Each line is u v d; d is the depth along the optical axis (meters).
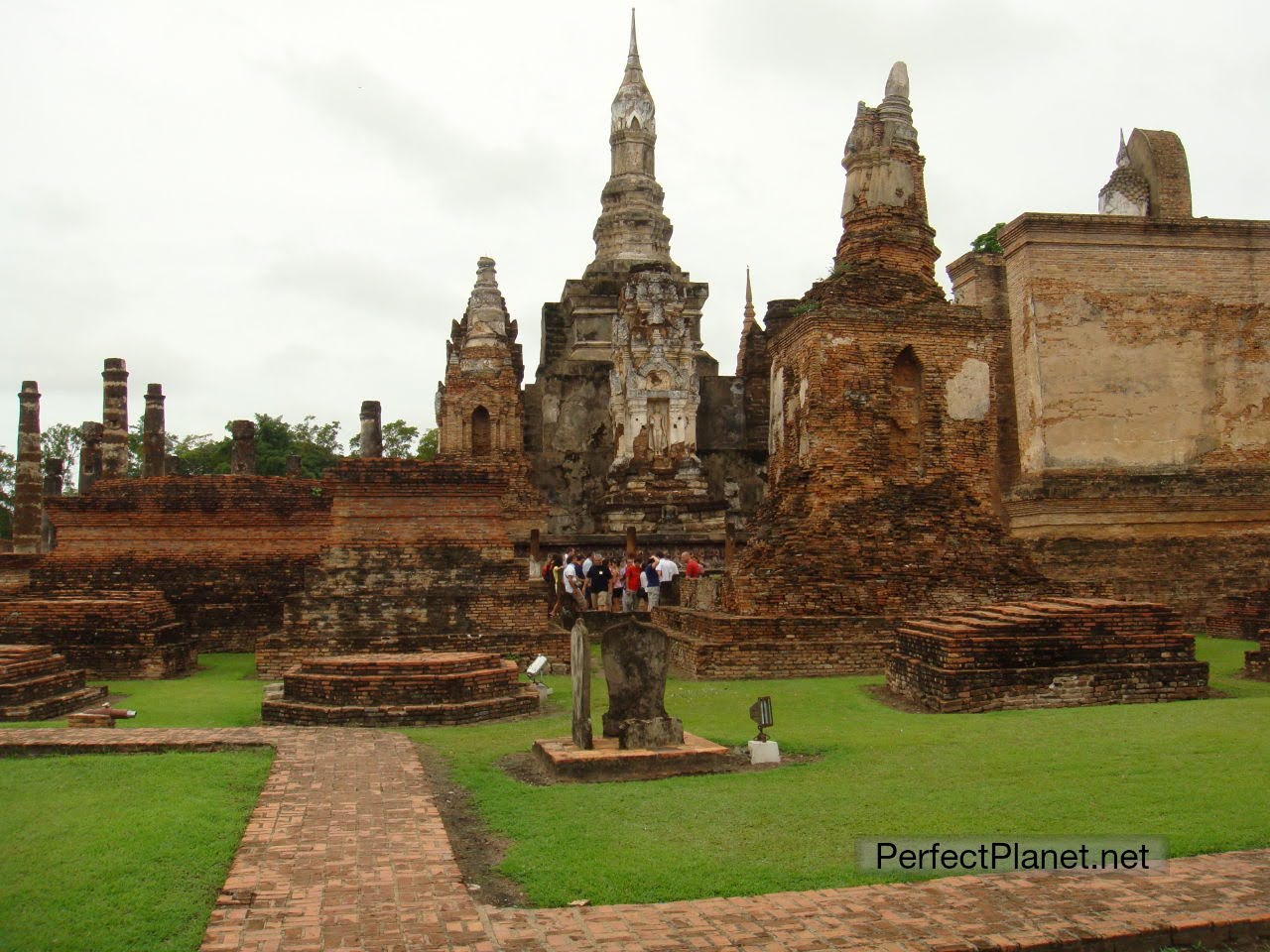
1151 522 24.55
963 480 19.12
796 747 10.98
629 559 26.06
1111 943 6.19
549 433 42.53
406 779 9.52
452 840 8.09
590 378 43.09
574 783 9.60
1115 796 8.66
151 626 18.64
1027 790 8.91
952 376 19.38
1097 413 25.17
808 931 6.24
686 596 24.53
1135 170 27.66
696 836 7.91
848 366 19.00
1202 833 7.75
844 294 19.64
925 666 13.66
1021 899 6.74
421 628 18.86
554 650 18.89
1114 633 13.75
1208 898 6.71
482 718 13.23
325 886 6.85
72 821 7.98
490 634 18.97
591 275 46.56
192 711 14.08
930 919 6.43
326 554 19.25
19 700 13.70
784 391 20.47
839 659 17.22
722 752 10.15
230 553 23.34
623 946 6.03
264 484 23.58
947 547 18.59
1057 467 24.89
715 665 16.92
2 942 6.04
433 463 19.89
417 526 19.70
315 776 9.61
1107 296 25.47
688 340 37.50
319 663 13.62
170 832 7.73
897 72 20.72
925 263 20.38
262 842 7.71
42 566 23.00
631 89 49.06
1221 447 25.55
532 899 6.81
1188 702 13.01
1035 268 25.36
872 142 20.47
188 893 6.73
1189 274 25.75
